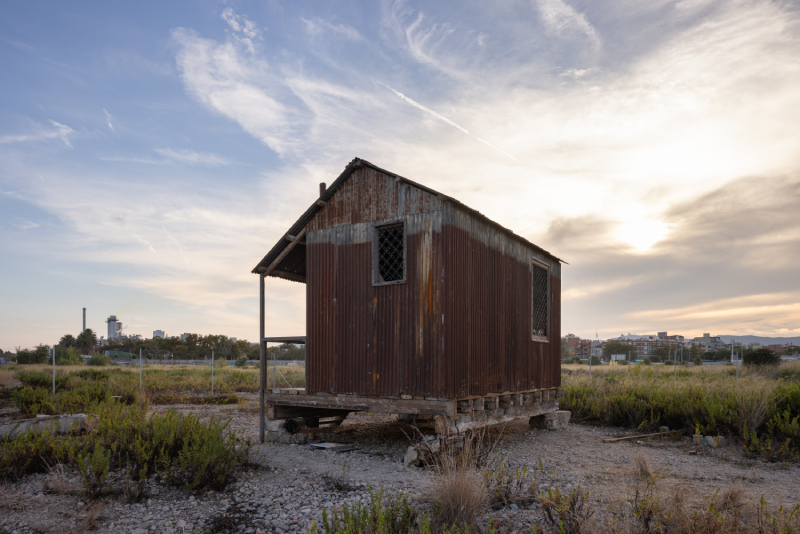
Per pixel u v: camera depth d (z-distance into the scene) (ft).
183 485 20.76
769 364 100.22
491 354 30.86
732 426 33.88
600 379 59.21
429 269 27.04
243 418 42.65
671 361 206.18
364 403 28.48
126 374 93.81
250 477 22.58
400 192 28.78
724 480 23.34
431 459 24.82
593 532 14.17
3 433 28.22
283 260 35.58
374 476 23.27
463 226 28.53
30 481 21.33
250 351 353.10
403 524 15.39
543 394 39.06
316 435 34.40
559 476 23.50
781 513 16.14
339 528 14.73
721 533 14.17
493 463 26.45
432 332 26.40
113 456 23.27
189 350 333.83
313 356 31.07
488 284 31.09
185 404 54.08
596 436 36.88
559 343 43.06
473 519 15.98
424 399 26.35
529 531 15.53
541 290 40.86
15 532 16.05
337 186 31.48
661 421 40.06
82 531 16.22
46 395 44.24
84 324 413.18
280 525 16.87
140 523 17.06
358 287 29.81
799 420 32.65
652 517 14.87
